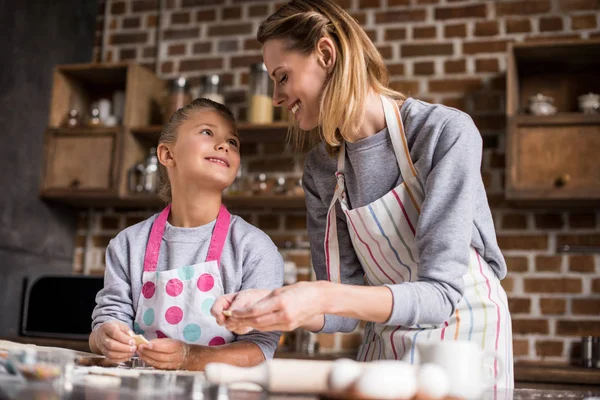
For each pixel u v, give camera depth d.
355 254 1.52
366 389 0.83
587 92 2.89
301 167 3.16
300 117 1.39
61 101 3.35
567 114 2.65
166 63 3.43
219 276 1.50
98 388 0.89
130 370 1.15
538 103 2.75
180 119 1.63
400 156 1.32
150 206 3.33
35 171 3.23
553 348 2.77
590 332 2.75
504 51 3.01
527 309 2.82
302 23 1.32
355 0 3.20
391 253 1.38
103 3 3.58
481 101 2.99
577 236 2.83
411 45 3.11
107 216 3.39
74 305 2.88
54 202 3.32
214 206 1.59
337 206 1.48
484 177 2.94
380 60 1.38
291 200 2.97
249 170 3.22
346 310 1.02
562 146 2.65
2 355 1.11
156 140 3.29
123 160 3.13
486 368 1.21
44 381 0.92
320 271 1.54
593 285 2.78
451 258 1.12
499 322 1.28
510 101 2.72
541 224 2.87
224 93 3.32
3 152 3.06
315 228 1.56
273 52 1.35
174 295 1.48
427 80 3.06
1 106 3.06
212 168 1.56
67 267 3.38
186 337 1.46
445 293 1.09
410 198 1.33
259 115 3.04
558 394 1.05
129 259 1.56
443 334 1.28
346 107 1.29
